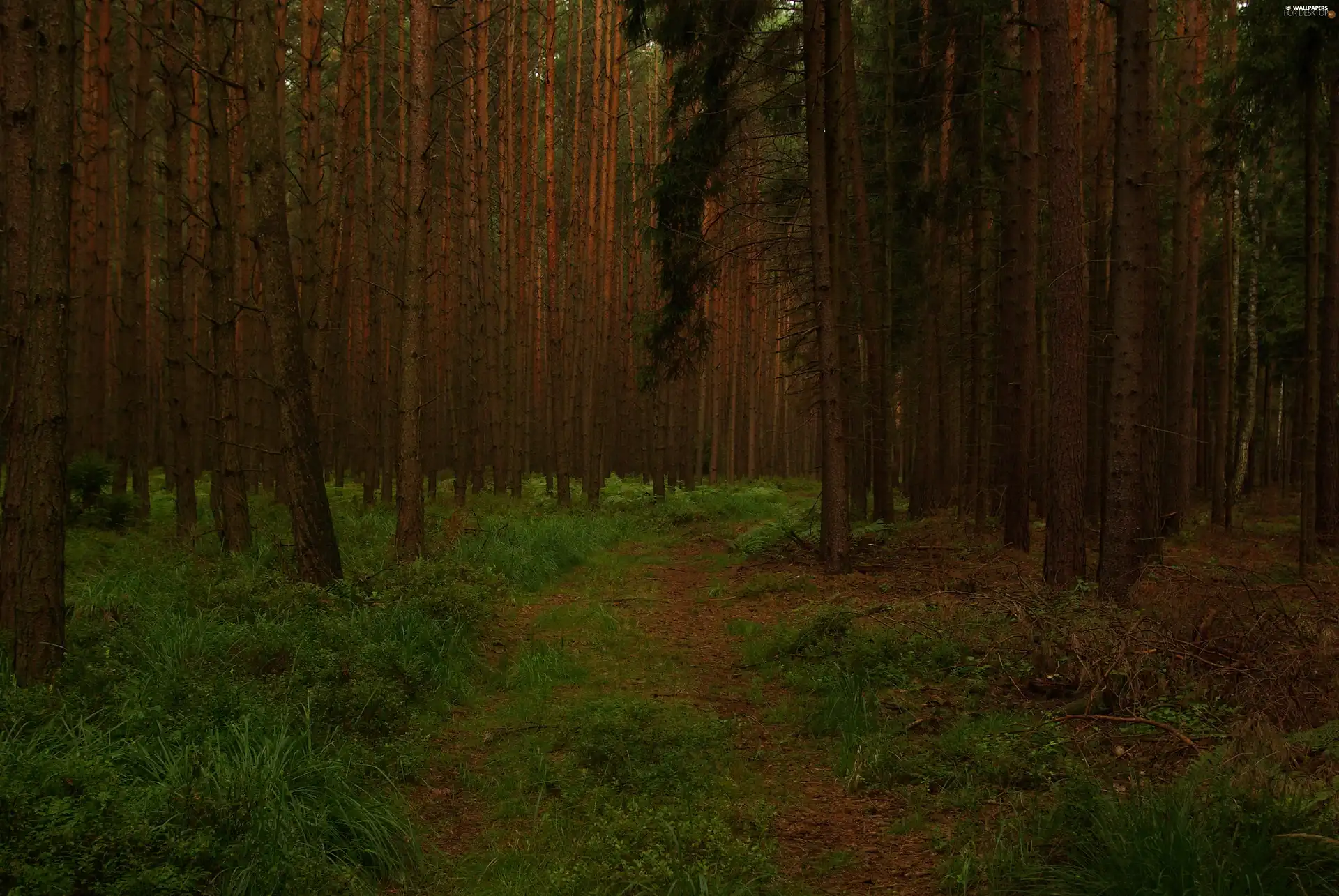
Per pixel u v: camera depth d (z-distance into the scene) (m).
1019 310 13.60
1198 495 26.23
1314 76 12.34
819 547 14.70
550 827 5.02
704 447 39.06
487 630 9.20
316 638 7.13
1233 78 13.59
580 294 21.17
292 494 9.23
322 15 14.86
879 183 17.94
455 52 19.66
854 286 16.94
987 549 13.76
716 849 4.44
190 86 15.57
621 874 4.19
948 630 8.22
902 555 14.23
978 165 15.77
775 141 19.12
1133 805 4.12
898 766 5.69
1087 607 8.15
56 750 4.64
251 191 9.36
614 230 26.17
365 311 22.59
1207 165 16.25
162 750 4.85
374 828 4.59
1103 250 15.04
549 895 4.16
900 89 17.45
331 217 17.78
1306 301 11.97
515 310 25.00
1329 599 9.02
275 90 9.37
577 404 23.00
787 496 29.48
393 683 6.66
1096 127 15.22
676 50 14.02
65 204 5.90
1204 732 5.44
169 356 11.87
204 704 5.34
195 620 7.11
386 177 19.42
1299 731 5.04
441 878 4.53
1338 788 4.04
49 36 5.75
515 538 14.29
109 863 3.49
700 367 30.50
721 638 9.63
